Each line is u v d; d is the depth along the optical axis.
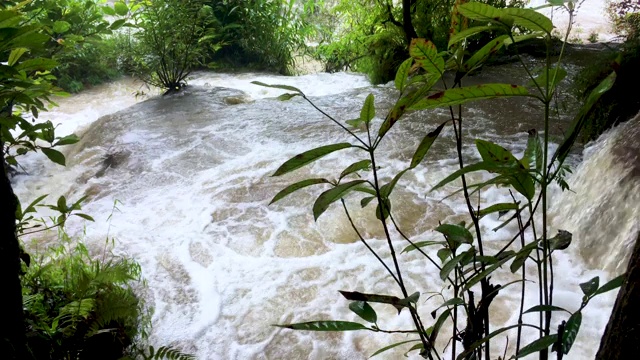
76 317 2.35
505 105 6.00
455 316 1.46
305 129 5.73
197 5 7.28
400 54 8.00
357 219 3.97
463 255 1.31
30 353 1.80
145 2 7.00
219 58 10.08
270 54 10.20
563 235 1.24
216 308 3.11
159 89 8.48
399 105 1.15
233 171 4.89
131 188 4.76
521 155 4.80
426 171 4.60
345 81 8.57
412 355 2.60
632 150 3.31
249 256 3.65
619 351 0.95
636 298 0.92
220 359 2.72
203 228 4.01
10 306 1.67
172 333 2.91
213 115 6.28
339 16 11.10
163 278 3.42
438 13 8.20
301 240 3.79
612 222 3.14
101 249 3.76
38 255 3.58
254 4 10.33
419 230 3.81
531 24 1.06
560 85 6.59
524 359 2.46
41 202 4.75
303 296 3.19
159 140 5.61
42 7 3.53
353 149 5.11
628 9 7.25
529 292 2.98
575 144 4.64
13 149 5.64
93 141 5.82
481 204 4.04
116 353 2.54
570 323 1.15
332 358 2.68
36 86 2.46
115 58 8.75
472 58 1.23
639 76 4.25
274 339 2.84
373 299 1.27
